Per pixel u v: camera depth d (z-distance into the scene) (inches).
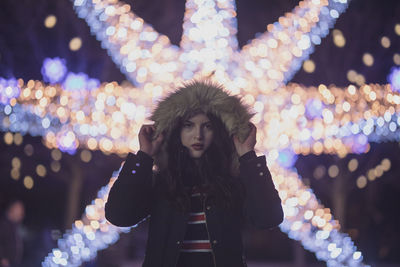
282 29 316.2
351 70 432.8
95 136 355.3
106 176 538.9
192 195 99.9
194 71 302.4
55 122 348.8
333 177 513.3
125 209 97.0
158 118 102.7
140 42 316.2
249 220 99.3
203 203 98.7
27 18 447.8
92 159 497.4
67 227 477.4
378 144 514.6
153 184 103.3
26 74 448.5
